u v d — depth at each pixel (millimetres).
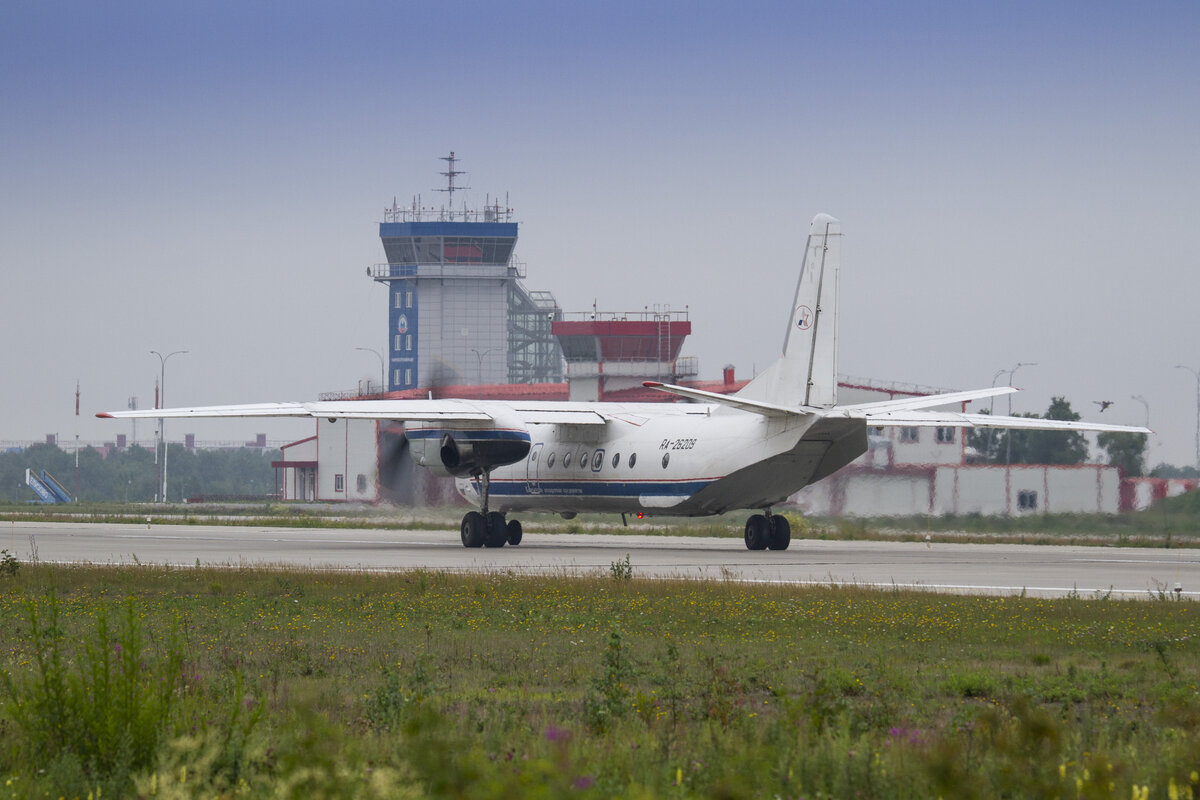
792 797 32094
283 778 32250
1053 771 33500
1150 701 47750
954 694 49344
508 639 66062
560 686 50844
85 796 32219
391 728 39312
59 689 35938
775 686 49719
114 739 34688
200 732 36719
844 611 78812
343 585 94750
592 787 29250
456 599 85812
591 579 98250
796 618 75375
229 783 33406
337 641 65062
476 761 32188
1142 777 33250
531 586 93625
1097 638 66875
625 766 33938
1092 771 32719
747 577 104688
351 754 34344
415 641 65000
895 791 32250
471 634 68375
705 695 46719
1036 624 72625
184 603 84188
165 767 33156
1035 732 35719
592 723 40781
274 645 63000
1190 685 49875
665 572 109938
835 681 50219
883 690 49375
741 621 74125
